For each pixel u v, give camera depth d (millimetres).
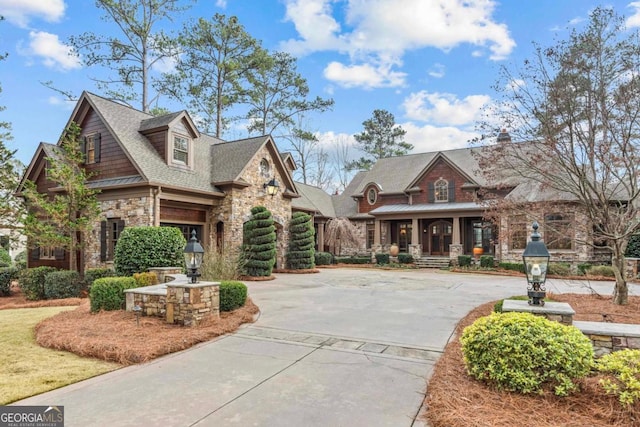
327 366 4559
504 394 3582
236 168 16000
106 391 3824
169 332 5859
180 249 10617
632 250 15062
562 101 7375
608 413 3193
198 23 21719
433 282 13648
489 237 21828
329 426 3086
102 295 7488
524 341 3629
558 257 17156
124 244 10055
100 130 14133
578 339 3678
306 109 26969
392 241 25047
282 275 16031
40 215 14250
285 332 6203
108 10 18906
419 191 23344
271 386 3932
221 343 5578
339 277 15312
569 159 7355
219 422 3150
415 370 4418
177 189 13438
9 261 20078
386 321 7008
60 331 5945
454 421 3066
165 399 3617
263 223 15141
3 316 7918
